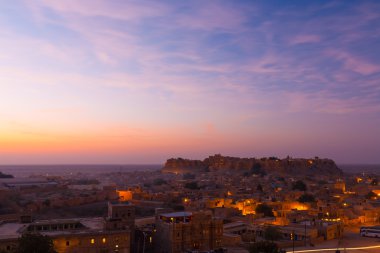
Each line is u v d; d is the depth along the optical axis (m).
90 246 107.69
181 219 123.56
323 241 151.25
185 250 119.75
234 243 134.75
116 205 123.19
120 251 111.31
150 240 128.75
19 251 89.88
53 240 103.25
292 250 132.50
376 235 159.38
